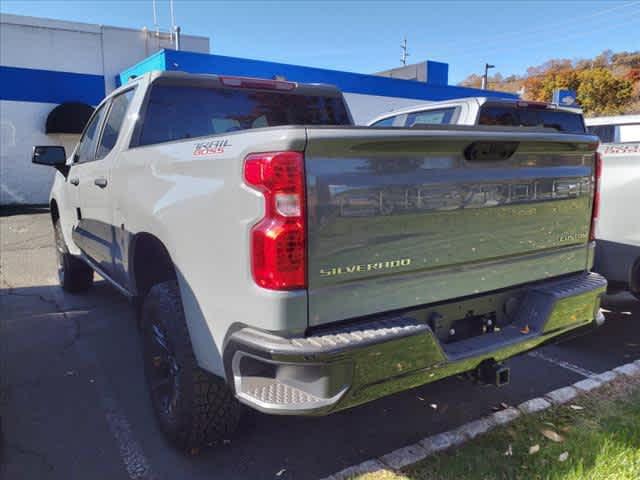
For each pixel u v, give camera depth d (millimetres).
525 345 2664
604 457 2732
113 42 16250
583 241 3115
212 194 2281
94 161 4188
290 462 2834
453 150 2369
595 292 2953
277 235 1976
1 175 15211
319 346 1979
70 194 4969
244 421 3105
